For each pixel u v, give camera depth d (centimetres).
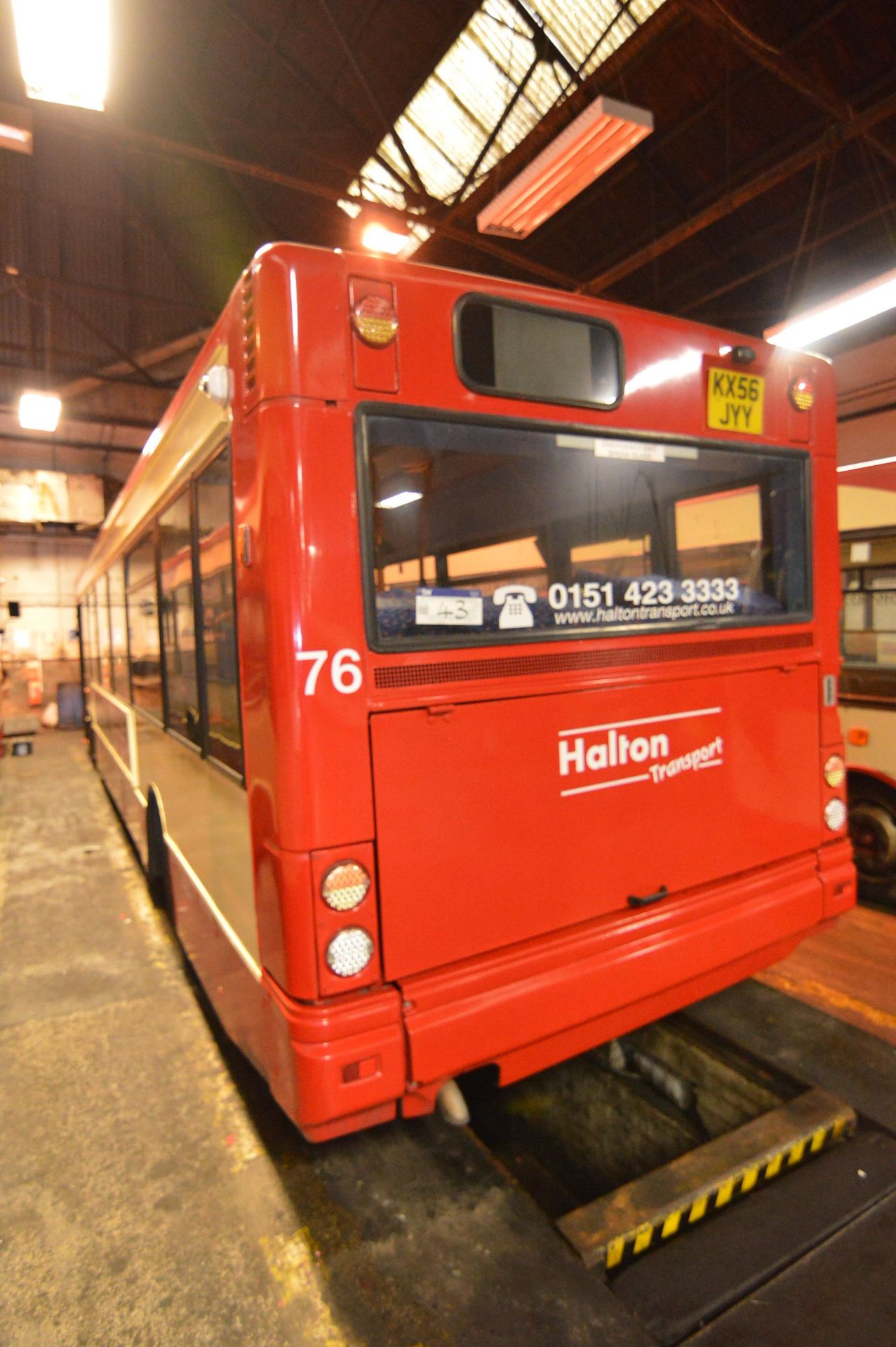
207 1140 284
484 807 220
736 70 710
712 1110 313
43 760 1232
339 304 198
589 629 241
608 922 244
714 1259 217
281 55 849
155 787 439
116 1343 202
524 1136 318
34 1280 223
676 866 260
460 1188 252
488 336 222
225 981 270
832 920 300
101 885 594
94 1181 264
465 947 217
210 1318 208
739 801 276
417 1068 204
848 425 461
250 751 215
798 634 292
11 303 1312
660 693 255
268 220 1139
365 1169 265
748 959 280
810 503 295
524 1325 198
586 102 660
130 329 1385
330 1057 194
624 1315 199
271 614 196
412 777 208
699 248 927
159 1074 330
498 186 757
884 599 444
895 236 800
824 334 591
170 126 993
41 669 1709
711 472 271
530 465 231
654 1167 305
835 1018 333
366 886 202
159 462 361
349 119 894
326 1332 201
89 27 401
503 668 224
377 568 205
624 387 246
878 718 450
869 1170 249
